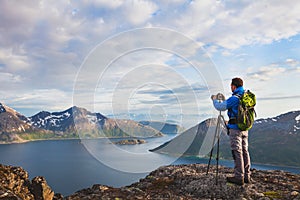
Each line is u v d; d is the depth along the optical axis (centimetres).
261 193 438
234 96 454
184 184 518
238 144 460
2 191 432
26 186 604
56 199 635
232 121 462
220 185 470
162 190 502
